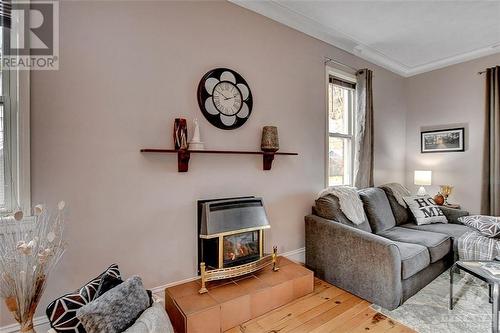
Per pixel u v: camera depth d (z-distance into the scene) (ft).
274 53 9.36
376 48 12.04
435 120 13.91
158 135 7.00
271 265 8.30
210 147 7.89
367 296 7.51
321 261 8.95
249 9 8.71
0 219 4.99
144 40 6.80
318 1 8.62
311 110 10.53
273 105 9.34
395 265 7.00
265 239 9.18
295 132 10.00
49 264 4.91
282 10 9.11
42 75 5.60
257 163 8.95
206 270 7.07
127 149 6.57
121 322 4.03
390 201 11.16
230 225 7.29
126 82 6.56
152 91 6.91
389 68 13.96
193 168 7.61
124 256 6.56
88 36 6.09
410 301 7.50
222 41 8.12
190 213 7.55
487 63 12.19
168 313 6.58
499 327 6.19
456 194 13.11
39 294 4.55
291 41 9.86
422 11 9.15
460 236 9.14
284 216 9.71
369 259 7.47
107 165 6.32
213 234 6.97
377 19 9.68
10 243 4.68
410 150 14.88
